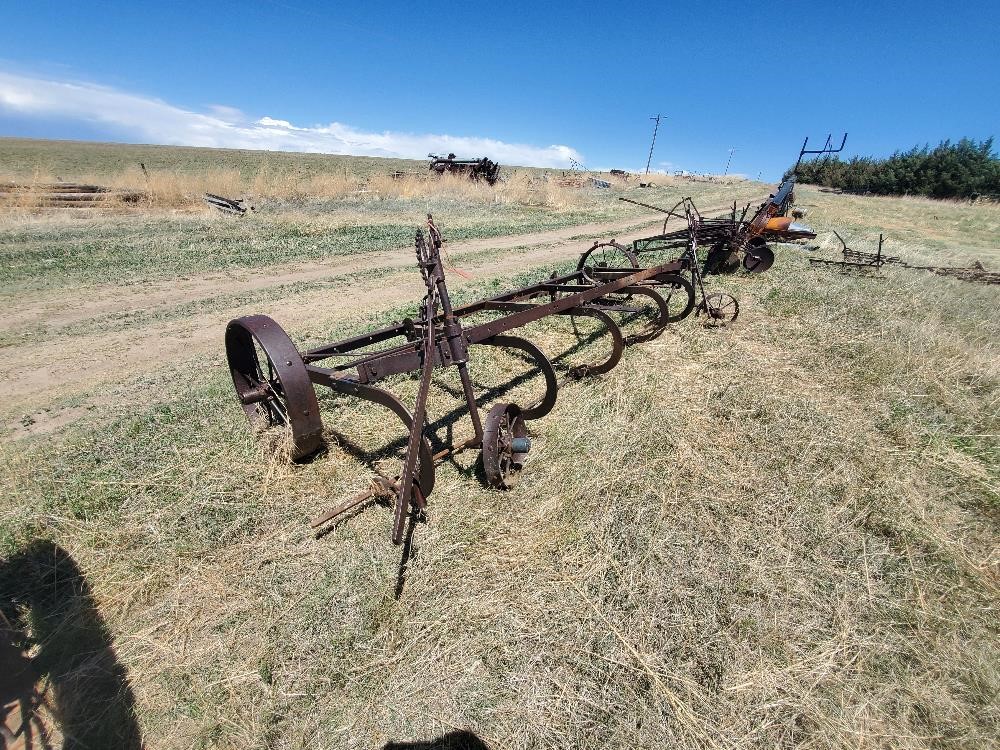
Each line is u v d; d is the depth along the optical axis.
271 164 42.03
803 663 2.67
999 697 2.50
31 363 6.31
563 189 29.39
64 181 23.77
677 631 2.79
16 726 2.37
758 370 5.93
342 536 3.41
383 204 22.52
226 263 11.59
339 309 8.44
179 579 3.11
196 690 2.54
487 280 10.14
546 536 3.42
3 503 3.62
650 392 5.22
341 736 2.37
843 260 11.55
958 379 5.68
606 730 2.37
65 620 2.86
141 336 7.25
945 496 3.91
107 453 4.21
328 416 4.75
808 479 4.00
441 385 5.45
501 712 2.44
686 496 3.79
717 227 9.70
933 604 3.01
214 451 4.18
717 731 2.37
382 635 2.79
